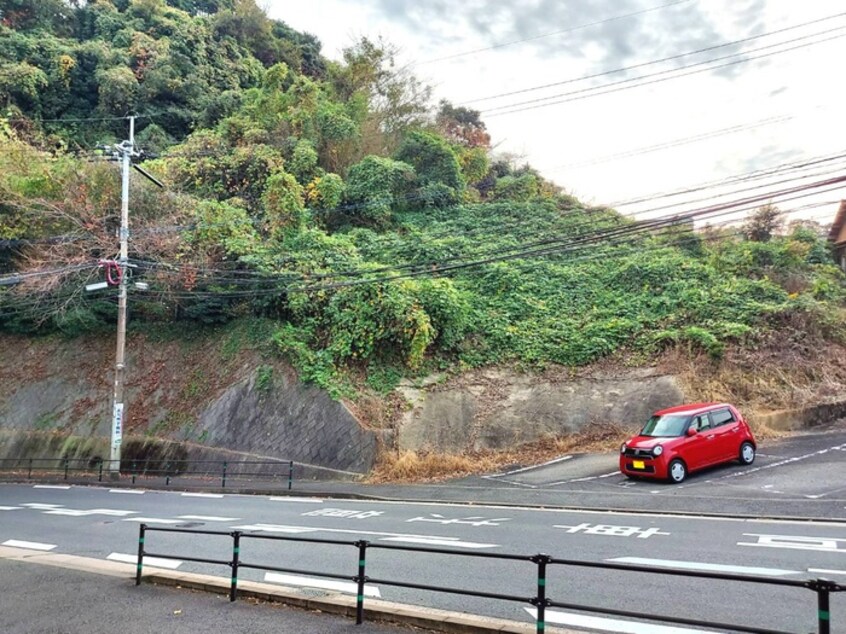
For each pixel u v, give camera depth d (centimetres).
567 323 2478
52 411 2730
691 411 1627
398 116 3981
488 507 1397
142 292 2720
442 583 745
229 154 3262
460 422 2092
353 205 3112
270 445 2117
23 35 4178
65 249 2595
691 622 412
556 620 603
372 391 2131
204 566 883
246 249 2572
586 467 1773
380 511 1369
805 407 1991
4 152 2872
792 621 573
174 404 2502
